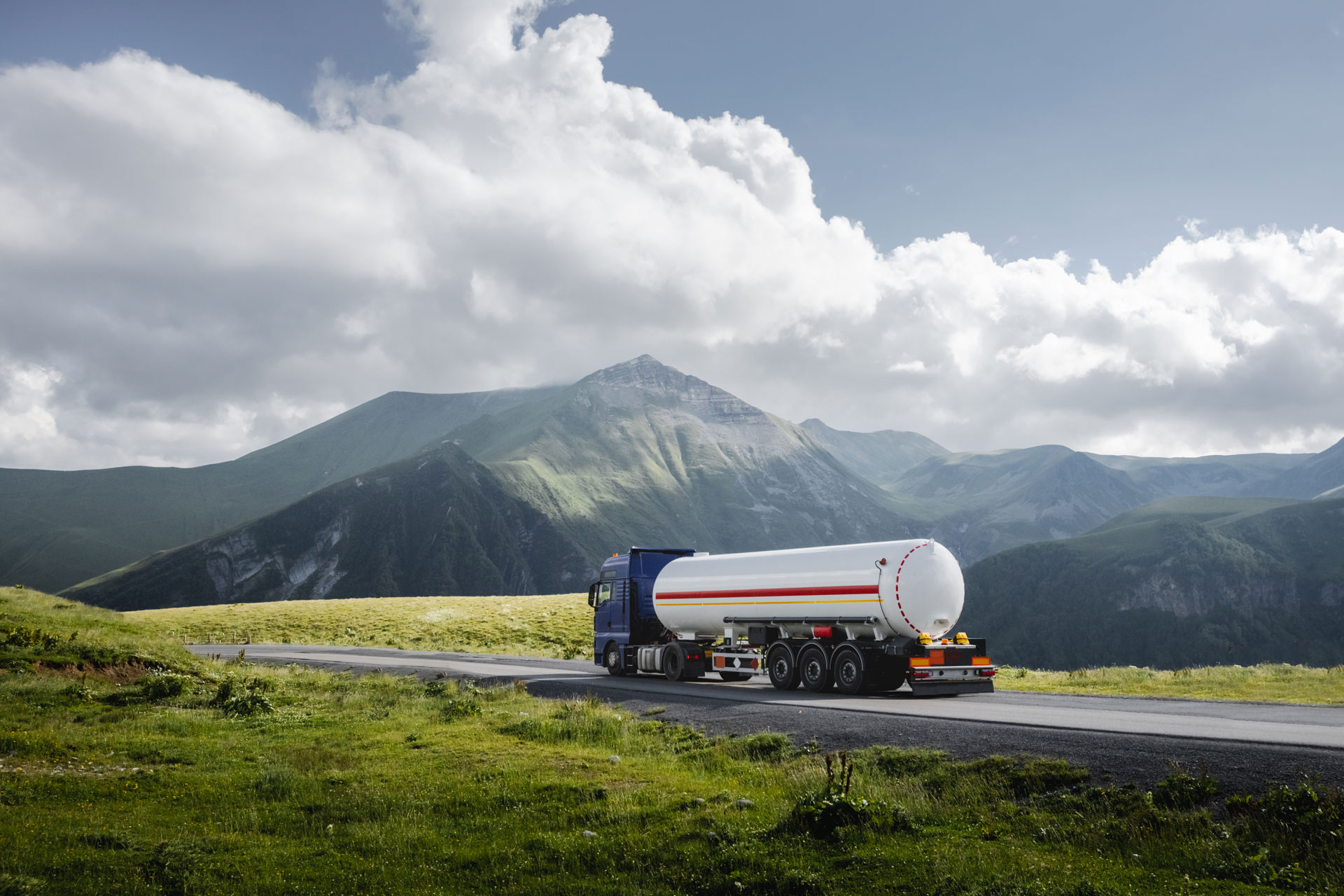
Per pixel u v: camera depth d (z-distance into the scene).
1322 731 14.63
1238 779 11.65
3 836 11.45
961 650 23.94
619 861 10.84
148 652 28.86
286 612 76.06
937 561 23.95
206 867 10.66
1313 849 9.41
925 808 12.21
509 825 12.55
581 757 16.80
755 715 20.14
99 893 9.70
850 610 24.72
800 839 10.98
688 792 13.76
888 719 18.11
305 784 14.94
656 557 33.34
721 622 29.16
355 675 34.25
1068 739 14.51
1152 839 10.23
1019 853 10.13
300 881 10.30
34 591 39.41
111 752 17.44
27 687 23.00
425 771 16.00
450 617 70.56
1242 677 26.23
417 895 9.90
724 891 9.63
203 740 19.30
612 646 33.44
